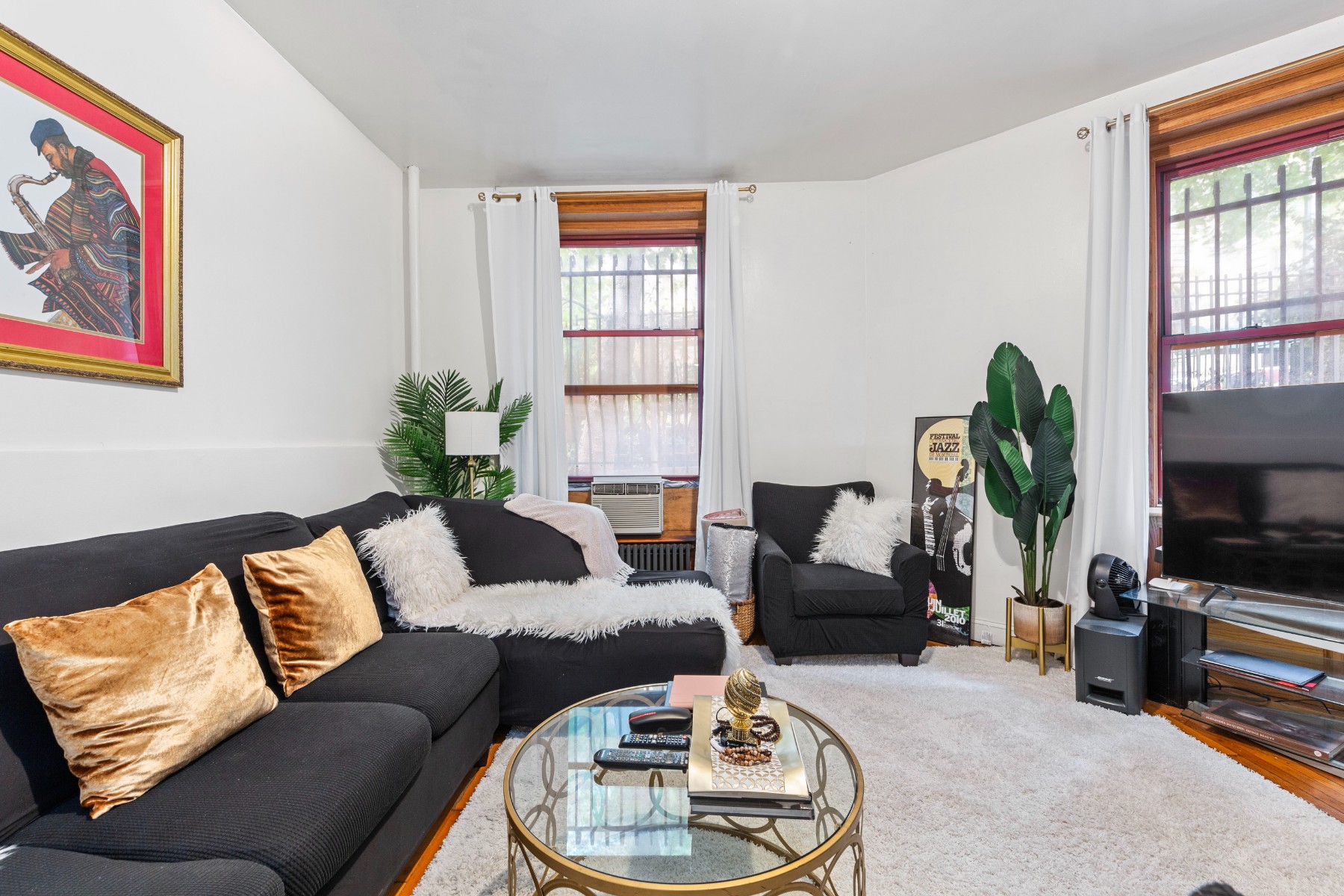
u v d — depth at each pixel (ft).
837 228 12.69
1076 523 9.64
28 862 3.09
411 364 11.84
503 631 7.19
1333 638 6.45
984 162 10.94
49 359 5.07
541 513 9.30
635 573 9.62
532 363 12.29
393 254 11.63
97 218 5.54
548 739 4.80
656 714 4.87
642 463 13.20
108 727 3.62
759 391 12.79
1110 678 7.91
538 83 9.04
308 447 8.69
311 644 5.53
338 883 3.76
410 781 4.63
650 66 8.64
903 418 12.11
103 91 5.53
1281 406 7.19
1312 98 8.01
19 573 3.96
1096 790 6.03
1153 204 9.34
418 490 11.86
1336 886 4.73
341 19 7.56
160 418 6.29
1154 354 9.33
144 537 5.05
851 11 7.55
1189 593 8.00
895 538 10.50
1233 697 7.86
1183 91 8.89
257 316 7.74
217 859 3.18
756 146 11.06
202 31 6.84
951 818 5.57
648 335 13.20
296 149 8.57
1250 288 8.73
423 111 9.77
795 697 8.29
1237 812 5.67
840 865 4.91
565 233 12.85
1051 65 8.73
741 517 11.66
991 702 8.14
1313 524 6.97
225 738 4.28
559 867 3.40
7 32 4.72
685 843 3.71
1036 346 10.42
